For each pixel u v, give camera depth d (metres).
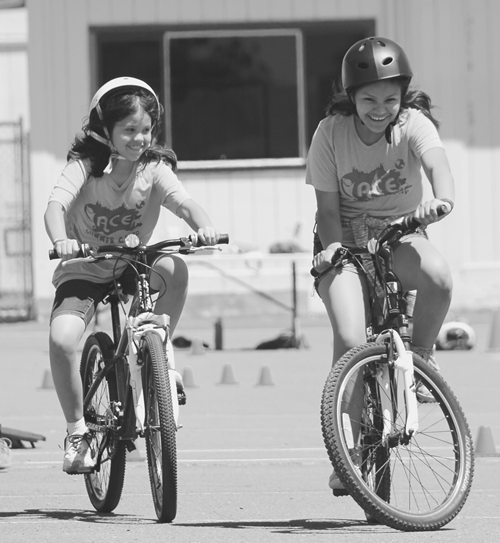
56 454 30.22
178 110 69.44
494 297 68.44
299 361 49.44
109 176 21.75
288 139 69.38
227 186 69.31
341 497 24.05
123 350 21.25
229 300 68.56
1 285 78.25
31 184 69.31
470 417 35.12
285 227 69.25
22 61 82.25
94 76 68.69
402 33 68.94
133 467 28.66
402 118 21.08
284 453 29.89
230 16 69.12
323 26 69.25
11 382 44.50
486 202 68.56
